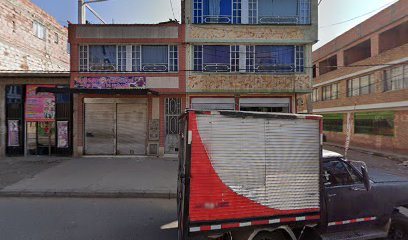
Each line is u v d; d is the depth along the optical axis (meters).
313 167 3.97
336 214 4.20
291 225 3.89
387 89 17.89
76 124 13.08
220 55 13.27
